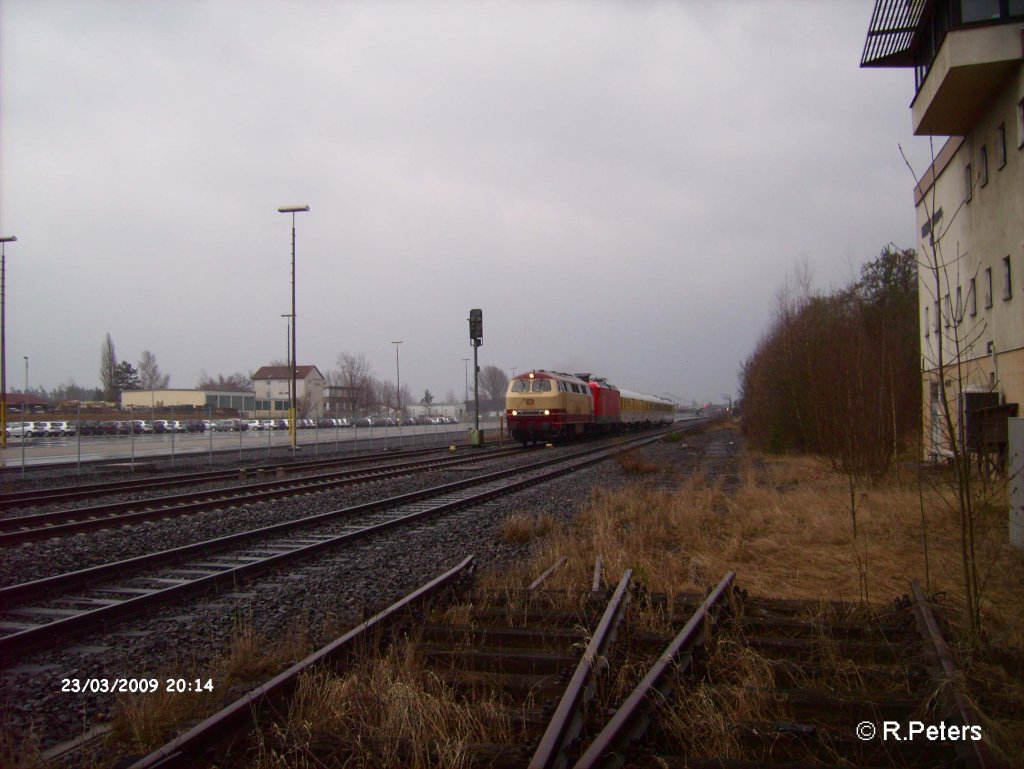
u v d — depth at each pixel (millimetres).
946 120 18719
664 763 3770
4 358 37656
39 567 9984
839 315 23672
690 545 10586
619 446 31438
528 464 25781
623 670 4859
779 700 4684
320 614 7285
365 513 14516
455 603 7180
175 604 7758
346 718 4461
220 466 29766
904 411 17172
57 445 40156
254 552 10617
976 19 16156
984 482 8797
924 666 5102
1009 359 16500
